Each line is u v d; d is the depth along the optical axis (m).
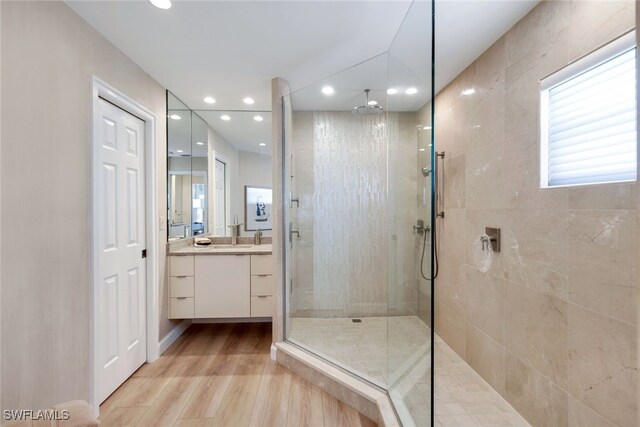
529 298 1.64
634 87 1.16
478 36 1.84
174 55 2.03
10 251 1.20
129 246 2.12
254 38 1.85
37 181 1.32
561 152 1.48
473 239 2.16
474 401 1.82
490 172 1.97
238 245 3.20
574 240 1.36
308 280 2.80
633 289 1.11
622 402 1.15
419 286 1.44
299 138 2.74
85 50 1.63
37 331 1.32
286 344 2.39
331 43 1.91
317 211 2.77
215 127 3.22
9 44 1.20
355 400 1.79
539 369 1.56
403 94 1.66
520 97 1.70
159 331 2.47
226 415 1.73
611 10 1.20
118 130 2.00
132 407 1.79
